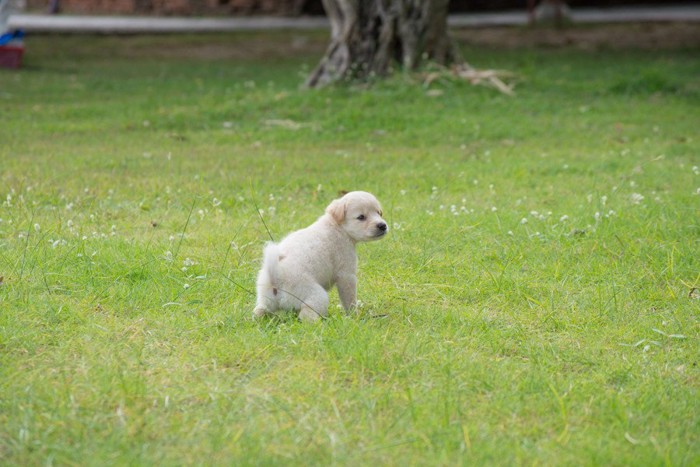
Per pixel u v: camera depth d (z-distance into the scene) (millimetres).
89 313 8289
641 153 16344
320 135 18641
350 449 5848
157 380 6855
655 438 6082
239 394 6574
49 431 5988
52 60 31531
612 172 14891
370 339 7539
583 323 8320
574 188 13750
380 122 19547
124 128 19234
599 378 7055
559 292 9148
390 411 6383
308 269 8031
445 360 7195
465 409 6449
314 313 7922
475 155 16656
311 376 6914
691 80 25453
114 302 8594
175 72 28562
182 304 8539
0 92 23672
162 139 18125
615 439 6074
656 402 6578
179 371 7027
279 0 48500
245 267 9758
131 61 31875
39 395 6496
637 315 8539
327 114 20250
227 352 7340
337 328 7766
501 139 18328
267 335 7645
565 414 6312
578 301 8883
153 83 25844
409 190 13727
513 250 10430
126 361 7176
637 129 18828
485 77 23094
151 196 13156
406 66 22719
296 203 12906
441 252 10484
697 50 32156
